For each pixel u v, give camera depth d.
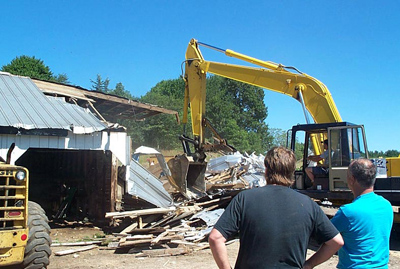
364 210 3.25
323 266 7.60
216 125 64.19
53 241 9.51
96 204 12.22
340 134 9.81
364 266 3.17
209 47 14.36
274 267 2.66
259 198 2.81
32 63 55.31
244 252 2.75
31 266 5.96
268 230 2.69
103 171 12.01
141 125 50.47
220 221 2.80
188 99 15.05
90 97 13.78
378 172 9.76
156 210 10.87
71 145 9.85
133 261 7.79
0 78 11.60
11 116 9.26
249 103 79.31
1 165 5.98
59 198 13.59
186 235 9.50
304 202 2.84
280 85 12.46
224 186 19.36
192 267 7.33
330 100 11.55
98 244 9.26
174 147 51.12
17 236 5.62
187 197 14.30
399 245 9.68
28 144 9.20
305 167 10.80
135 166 13.61
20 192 5.84
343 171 9.61
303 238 2.74
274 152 3.02
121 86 62.69
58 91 12.48
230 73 13.55
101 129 10.15
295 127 10.77
